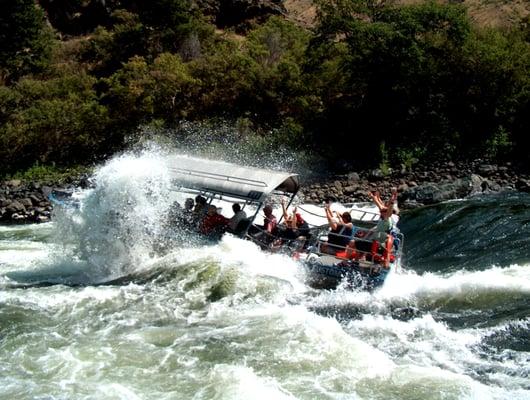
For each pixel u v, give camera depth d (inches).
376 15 1125.7
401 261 559.2
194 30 1462.8
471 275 494.3
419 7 1100.5
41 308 428.1
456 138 1029.8
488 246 579.2
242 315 413.1
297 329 387.2
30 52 1482.5
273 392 316.8
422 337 387.2
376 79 1093.8
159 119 1160.8
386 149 1027.3
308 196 875.4
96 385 327.0
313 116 1130.7
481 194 836.0
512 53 1058.7
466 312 426.6
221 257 489.4
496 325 402.6
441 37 1093.1
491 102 1063.0
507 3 1696.6
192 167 534.3
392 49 1050.7
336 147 1069.8
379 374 335.6
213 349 364.2
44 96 1300.4
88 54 1561.3
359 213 708.0
